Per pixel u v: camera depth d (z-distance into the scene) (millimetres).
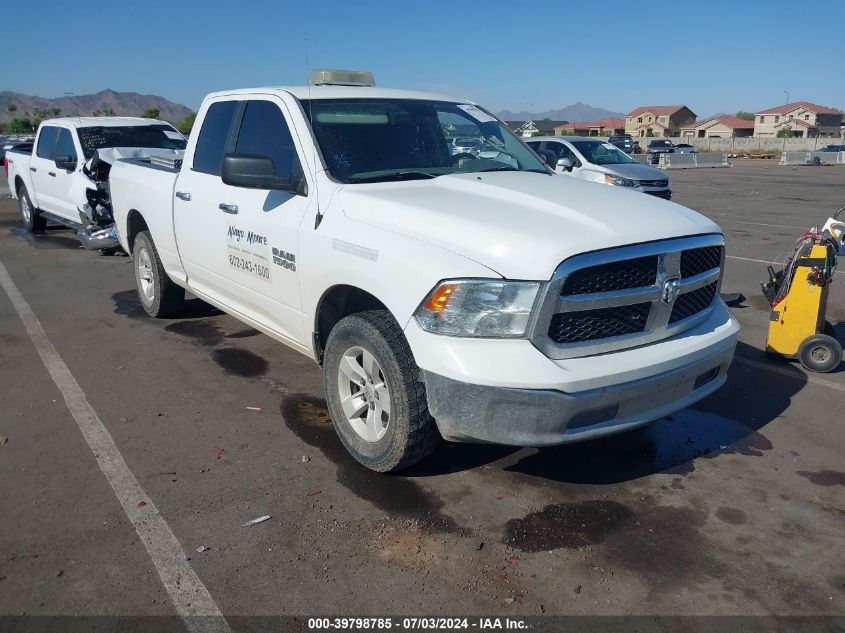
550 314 3246
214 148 5457
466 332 3312
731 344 3928
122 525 3477
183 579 3092
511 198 3922
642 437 4516
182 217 5742
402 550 3318
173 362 5758
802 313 5719
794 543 3418
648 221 3609
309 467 4074
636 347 3562
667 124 113625
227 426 4594
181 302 6836
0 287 8398
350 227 3912
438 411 3398
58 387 5207
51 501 3678
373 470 3986
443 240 3477
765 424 4723
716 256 3998
